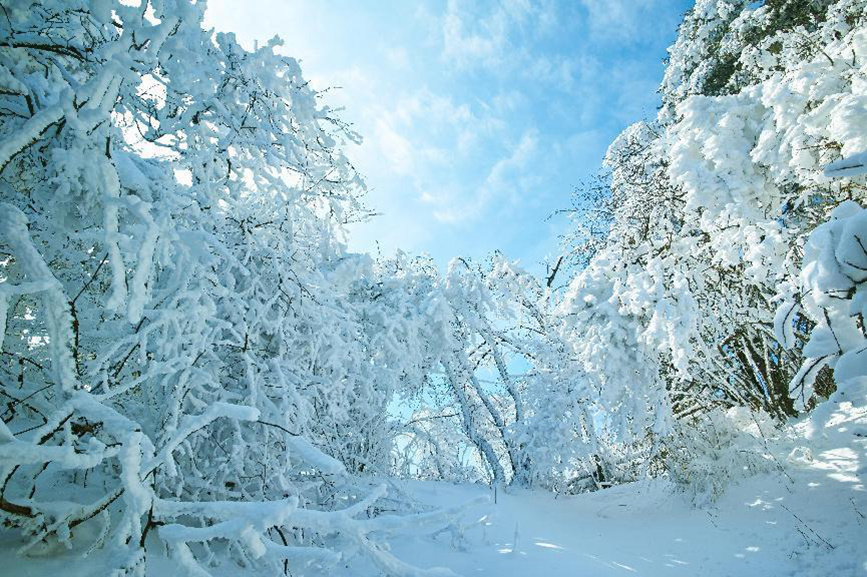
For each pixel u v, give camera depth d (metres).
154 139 4.43
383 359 8.59
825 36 8.35
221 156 4.57
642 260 9.12
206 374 3.96
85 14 3.24
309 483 4.92
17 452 2.23
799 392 2.87
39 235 3.54
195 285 4.26
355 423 7.56
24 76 3.07
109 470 4.15
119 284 2.62
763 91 7.92
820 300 2.75
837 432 7.33
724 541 5.82
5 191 3.37
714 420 8.54
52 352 2.64
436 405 11.35
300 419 4.84
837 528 5.27
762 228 7.91
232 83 4.32
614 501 8.88
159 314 3.68
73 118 2.56
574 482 12.00
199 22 3.46
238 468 4.52
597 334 9.00
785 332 3.16
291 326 5.46
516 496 9.39
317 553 2.45
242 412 2.81
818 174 6.91
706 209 8.80
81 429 3.12
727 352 9.90
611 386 8.69
